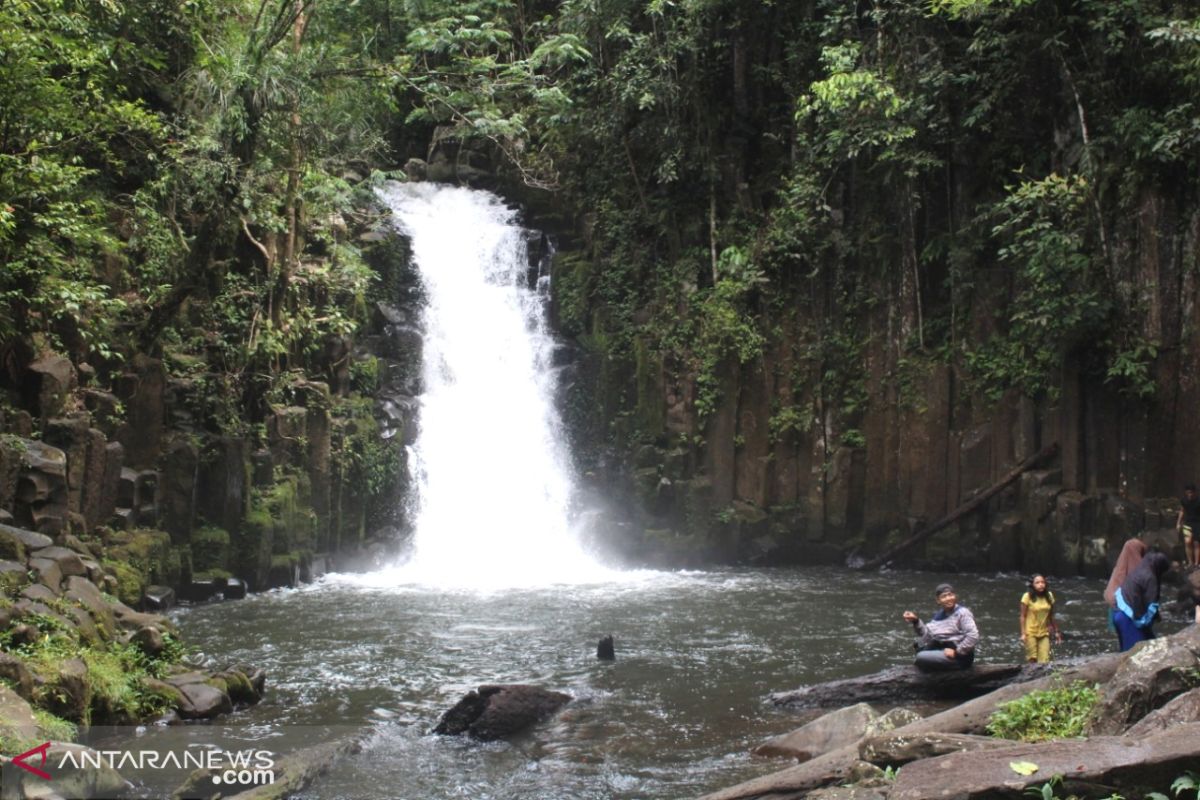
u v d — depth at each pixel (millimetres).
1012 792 6406
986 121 23172
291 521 20016
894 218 24312
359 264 23172
